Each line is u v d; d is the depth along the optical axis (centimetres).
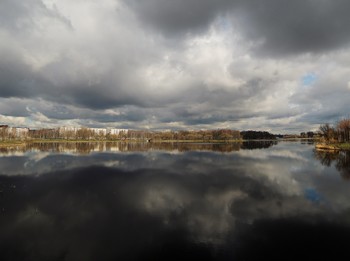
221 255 1658
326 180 3788
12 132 18162
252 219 2255
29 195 2978
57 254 1702
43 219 2275
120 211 2473
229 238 1898
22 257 1669
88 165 5344
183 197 2930
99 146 12900
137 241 1862
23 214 2391
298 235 1930
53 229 2072
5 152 8319
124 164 5525
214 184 3553
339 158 6506
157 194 3058
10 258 1658
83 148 10956
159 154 8044
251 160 6291
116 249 1753
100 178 3941
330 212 2416
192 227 2091
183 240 1869
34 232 2019
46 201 2766
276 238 1877
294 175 4200
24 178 3912
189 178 3953
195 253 1688
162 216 2345
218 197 2938
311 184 3550
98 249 1758
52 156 7144
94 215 2369
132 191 3177
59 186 3416
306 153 8200
